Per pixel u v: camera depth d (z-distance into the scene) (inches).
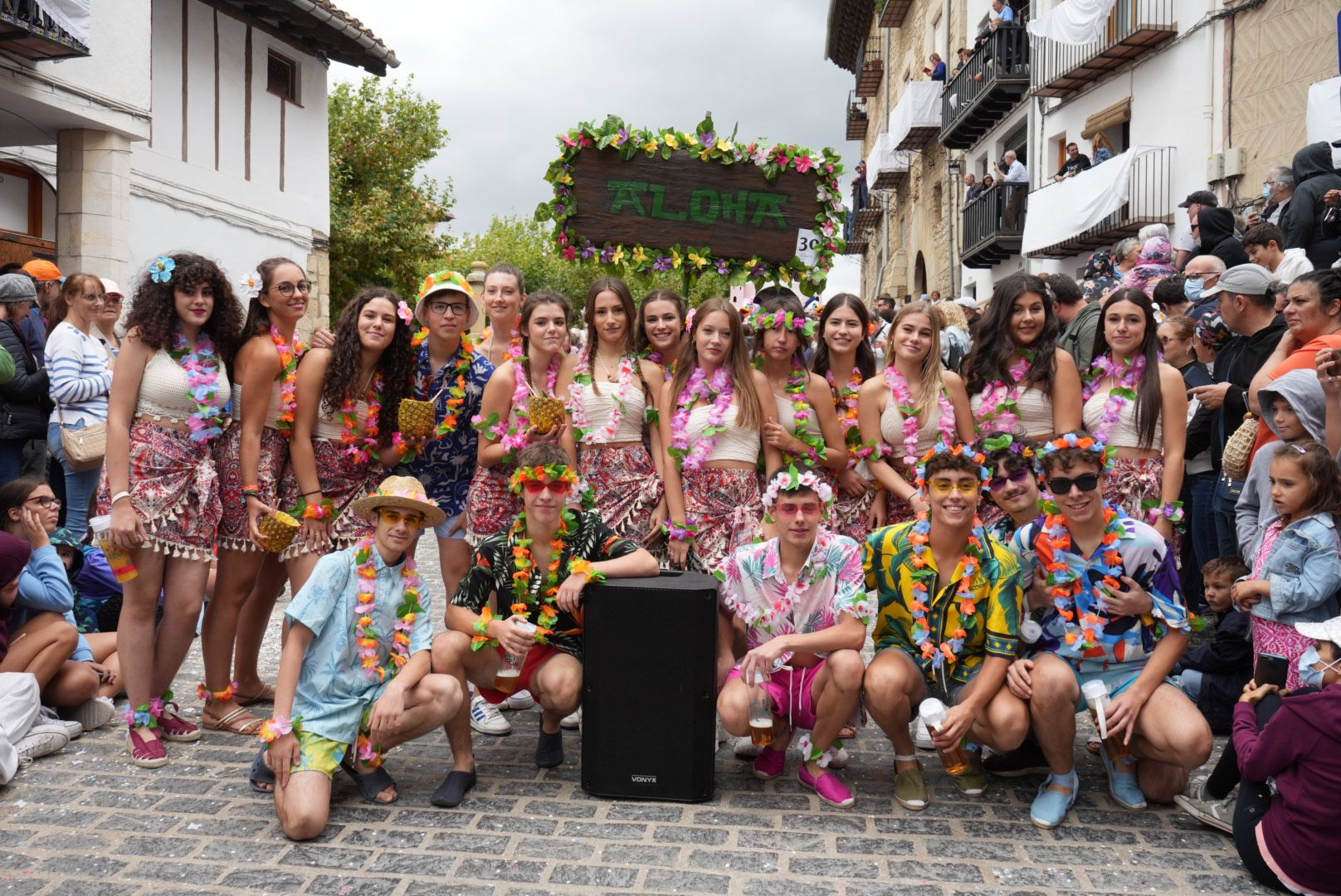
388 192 900.6
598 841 144.6
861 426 202.5
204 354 177.0
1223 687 187.6
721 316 188.4
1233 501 212.2
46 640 183.9
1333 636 134.6
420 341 194.1
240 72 589.3
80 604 226.1
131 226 514.0
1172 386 196.7
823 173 208.7
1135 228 492.4
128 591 171.0
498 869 135.5
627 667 158.1
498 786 165.0
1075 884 133.3
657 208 210.2
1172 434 197.0
